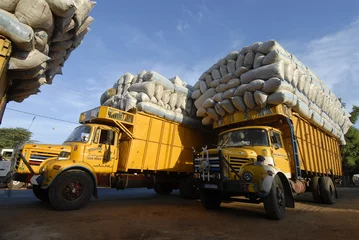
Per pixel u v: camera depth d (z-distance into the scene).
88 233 4.21
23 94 5.08
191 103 10.66
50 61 4.89
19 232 4.18
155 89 9.13
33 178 6.51
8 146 30.80
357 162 27.19
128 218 5.55
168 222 5.25
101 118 7.78
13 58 3.58
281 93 6.94
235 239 4.07
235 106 8.13
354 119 26.84
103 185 7.42
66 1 3.50
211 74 9.59
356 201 10.09
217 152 6.35
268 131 6.86
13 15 3.40
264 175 5.48
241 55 8.37
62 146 7.24
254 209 7.23
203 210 6.95
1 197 9.07
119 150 8.43
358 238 4.15
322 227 4.96
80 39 5.28
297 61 8.44
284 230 4.70
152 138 8.95
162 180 9.58
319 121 9.08
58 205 6.11
